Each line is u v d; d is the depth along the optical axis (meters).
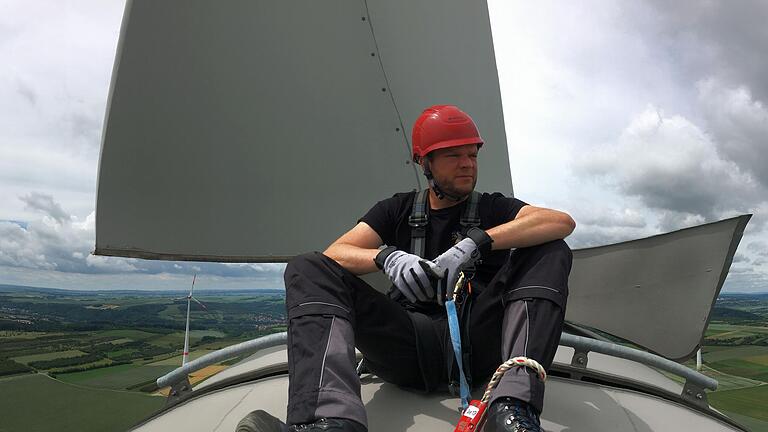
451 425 1.31
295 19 2.41
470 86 2.88
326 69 2.49
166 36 2.14
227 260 2.32
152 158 2.14
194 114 2.22
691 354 2.03
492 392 1.21
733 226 1.97
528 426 1.09
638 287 2.20
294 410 1.16
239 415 1.49
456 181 1.57
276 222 2.40
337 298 1.33
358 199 2.57
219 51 2.25
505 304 1.38
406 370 1.48
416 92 2.72
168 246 2.19
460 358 1.38
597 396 1.53
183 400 1.76
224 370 2.29
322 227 2.49
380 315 1.42
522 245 1.40
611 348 1.60
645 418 1.41
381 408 1.43
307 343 1.24
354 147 2.56
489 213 1.61
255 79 2.34
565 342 1.64
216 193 2.28
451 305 1.41
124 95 2.08
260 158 2.36
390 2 2.64
